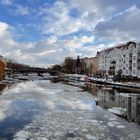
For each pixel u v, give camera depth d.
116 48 106.25
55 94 42.19
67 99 35.50
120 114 24.14
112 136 16.20
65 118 21.64
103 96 40.72
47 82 82.25
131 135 16.44
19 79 96.62
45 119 21.03
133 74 87.75
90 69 142.75
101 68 120.75
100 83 77.44
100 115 23.41
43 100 33.50
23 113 23.58
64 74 136.75
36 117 21.75
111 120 21.20
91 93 45.56
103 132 17.19
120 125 19.33
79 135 16.42
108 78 87.06
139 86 58.06
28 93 42.91
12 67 149.50
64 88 56.84
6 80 85.94
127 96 40.97
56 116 22.41
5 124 19.05
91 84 73.56
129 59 90.44
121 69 96.50
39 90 49.84
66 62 160.75
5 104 29.19
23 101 32.12
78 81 92.56
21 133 16.59
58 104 30.14
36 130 17.47
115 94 44.25
